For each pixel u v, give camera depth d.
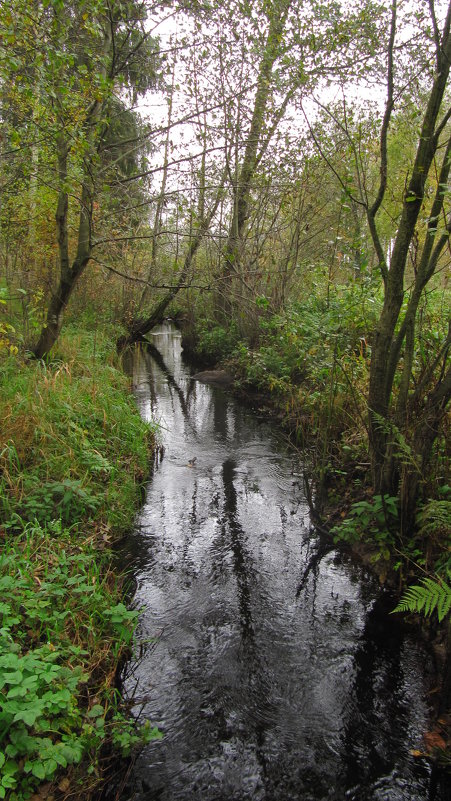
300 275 10.88
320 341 7.00
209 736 2.84
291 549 4.80
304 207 10.86
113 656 3.21
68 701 2.47
